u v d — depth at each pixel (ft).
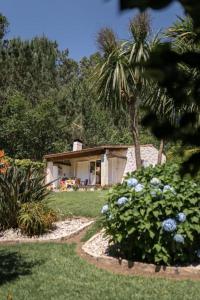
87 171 91.97
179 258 19.71
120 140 120.06
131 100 39.09
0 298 16.28
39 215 28.66
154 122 3.14
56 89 148.77
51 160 91.66
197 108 3.11
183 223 19.43
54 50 162.61
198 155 3.09
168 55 2.79
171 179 20.75
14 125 118.62
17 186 30.07
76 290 17.12
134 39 34.96
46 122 122.21
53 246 25.38
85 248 23.57
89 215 33.50
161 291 16.92
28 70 150.00
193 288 17.30
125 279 18.56
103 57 39.88
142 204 19.56
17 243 26.78
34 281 18.35
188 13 2.47
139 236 19.60
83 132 127.03
